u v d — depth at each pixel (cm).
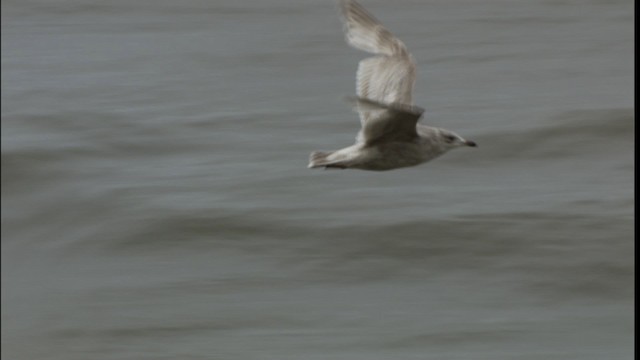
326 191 2069
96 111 2531
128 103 2600
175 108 2553
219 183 2136
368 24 986
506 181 2102
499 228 1923
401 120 934
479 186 2078
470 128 2355
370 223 1959
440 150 977
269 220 1989
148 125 2444
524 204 1994
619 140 2252
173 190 2133
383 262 1870
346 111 2480
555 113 2381
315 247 1917
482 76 2727
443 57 2895
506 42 3002
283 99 2592
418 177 2112
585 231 1909
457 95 2591
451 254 1877
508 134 2292
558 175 2123
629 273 1803
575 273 1814
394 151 966
